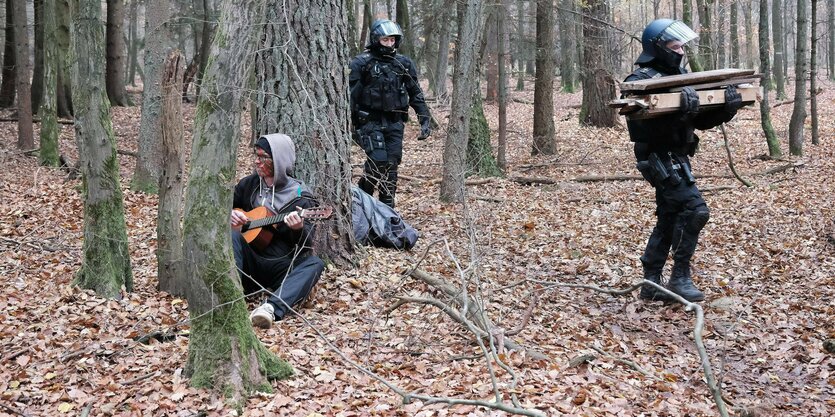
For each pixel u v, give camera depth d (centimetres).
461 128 1011
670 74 615
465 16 1005
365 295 593
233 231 554
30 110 1623
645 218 967
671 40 601
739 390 483
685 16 1795
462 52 1005
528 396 417
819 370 517
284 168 559
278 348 467
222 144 382
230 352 400
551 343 529
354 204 723
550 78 1664
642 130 619
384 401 409
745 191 1166
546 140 1672
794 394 481
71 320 513
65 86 2228
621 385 455
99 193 556
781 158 1531
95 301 541
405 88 827
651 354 535
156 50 1102
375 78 805
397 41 813
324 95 623
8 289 582
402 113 832
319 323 532
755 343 564
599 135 2002
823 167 1399
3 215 914
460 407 399
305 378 431
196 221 388
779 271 731
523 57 1748
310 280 546
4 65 2362
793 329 589
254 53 382
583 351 516
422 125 838
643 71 609
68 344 478
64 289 564
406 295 593
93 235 556
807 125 2131
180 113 565
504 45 1384
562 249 802
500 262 690
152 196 1084
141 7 4119
